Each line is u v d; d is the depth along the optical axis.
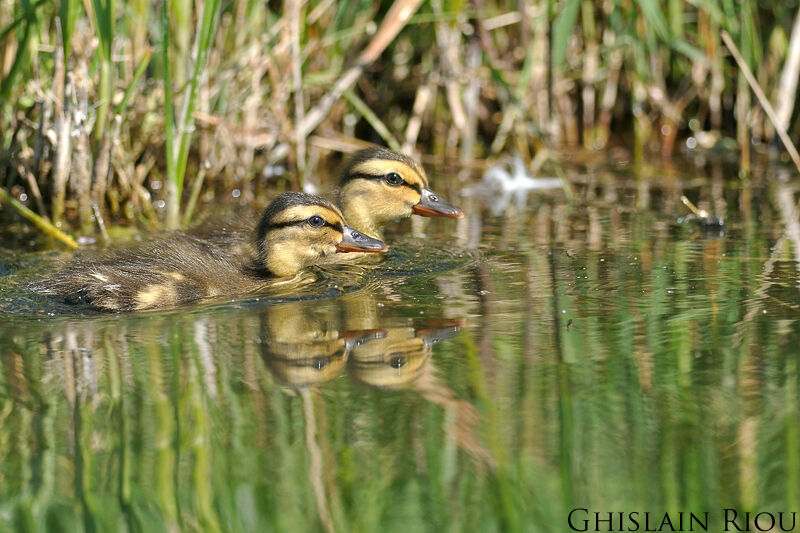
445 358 9.78
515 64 20.66
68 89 15.45
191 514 7.48
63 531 7.33
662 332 10.31
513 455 8.10
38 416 8.75
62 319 11.15
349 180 15.55
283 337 10.43
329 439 8.34
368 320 10.91
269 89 18.70
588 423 8.52
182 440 8.35
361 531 7.25
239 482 7.79
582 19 20.81
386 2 19.66
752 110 20.08
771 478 7.77
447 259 13.45
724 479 7.80
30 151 16.42
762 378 9.21
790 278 11.95
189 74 15.45
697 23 20.42
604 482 7.75
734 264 12.64
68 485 7.78
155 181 17.73
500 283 12.18
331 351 10.02
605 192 17.33
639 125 19.73
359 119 20.81
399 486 7.74
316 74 18.70
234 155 17.70
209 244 13.59
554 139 20.70
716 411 8.68
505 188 17.95
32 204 16.33
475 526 7.27
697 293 11.52
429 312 11.13
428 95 20.09
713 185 17.55
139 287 11.67
